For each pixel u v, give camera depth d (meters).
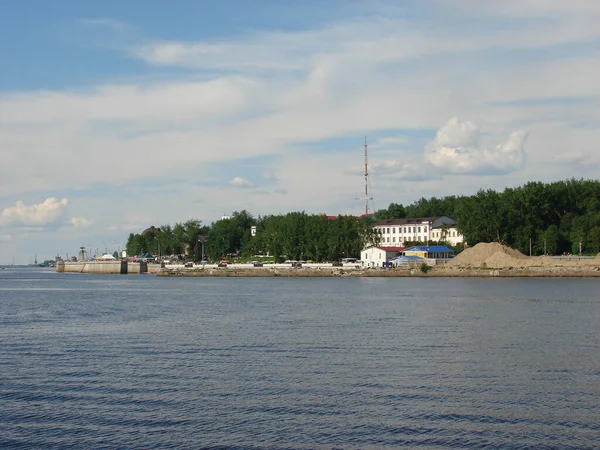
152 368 51.88
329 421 37.38
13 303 127.19
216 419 37.97
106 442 34.50
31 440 34.91
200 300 129.12
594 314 91.19
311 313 95.94
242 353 58.50
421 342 64.12
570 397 41.88
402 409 39.53
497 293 136.12
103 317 94.56
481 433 35.19
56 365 53.59
